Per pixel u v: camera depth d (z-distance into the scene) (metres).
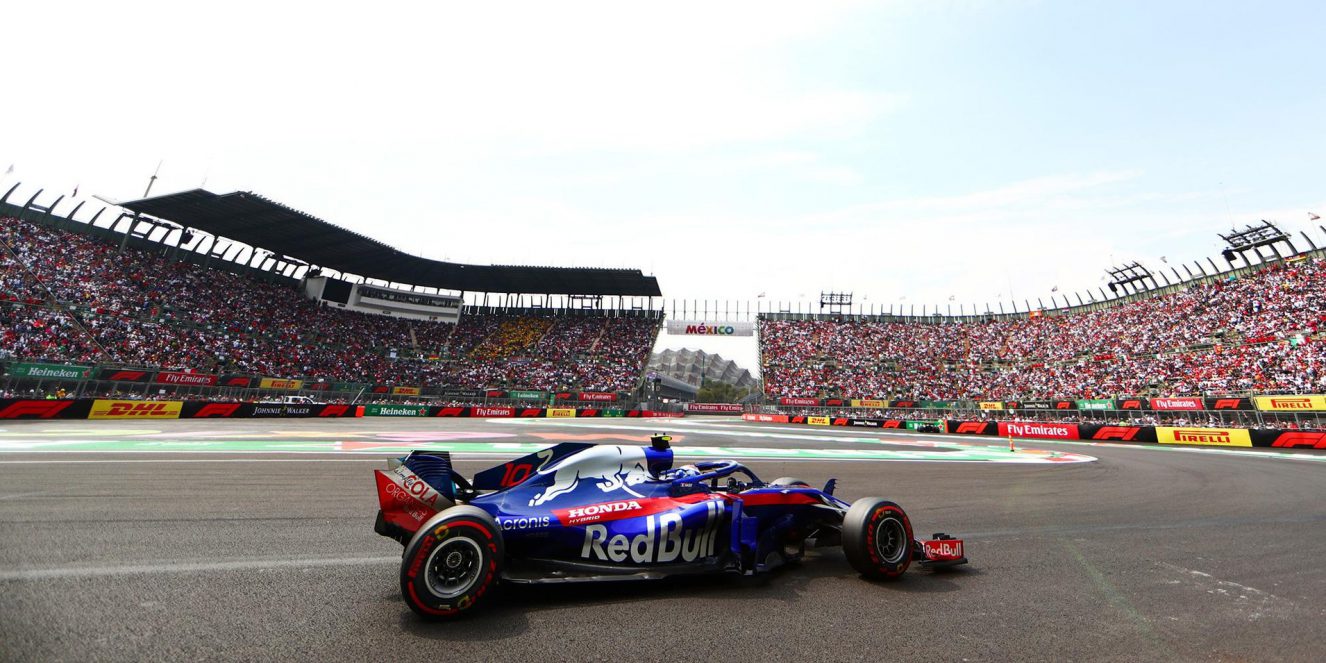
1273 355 32.16
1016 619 3.44
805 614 3.44
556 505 3.78
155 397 27.36
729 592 3.82
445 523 3.19
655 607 3.50
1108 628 3.33
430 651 2.79
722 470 4.55
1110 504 7.75
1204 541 5.62
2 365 23.12
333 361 41.03
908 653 2.93
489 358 49.59
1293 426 24.77
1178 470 12.68
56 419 19.83
